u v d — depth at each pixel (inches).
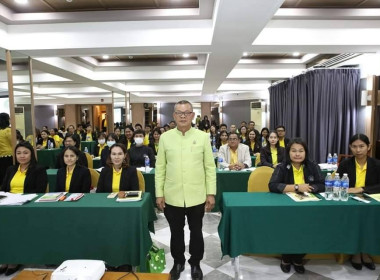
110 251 78.7
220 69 218.8
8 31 147.5
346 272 89.7
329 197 82.8
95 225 78.4
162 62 250.1
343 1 132.3
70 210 78.4
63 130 453.1
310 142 220.4
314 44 146.6
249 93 438.9
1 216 79.2
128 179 102.2
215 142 251.6
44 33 147.3
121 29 145.5
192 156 80.9
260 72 261.4
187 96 484.1
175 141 82.0
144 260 79.4
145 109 541.3
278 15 138.9
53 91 389.7
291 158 92.8
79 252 79.4
